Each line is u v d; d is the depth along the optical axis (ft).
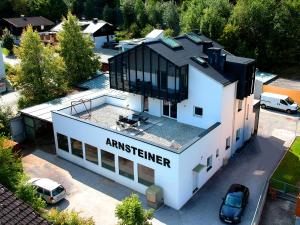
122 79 104.47
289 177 93.91
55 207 84.38
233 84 95.86
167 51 96.17
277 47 184.65
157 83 96.32
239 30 190.80
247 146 113.09
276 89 148.56
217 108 92.48
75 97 127.85
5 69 200.54
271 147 111.96
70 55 152.25
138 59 98.12
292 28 181.88
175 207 82.84
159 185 84.28
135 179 89.35
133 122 97.40
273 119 133.80
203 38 117.80
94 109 113.09
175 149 79.05
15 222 43.32
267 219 79.66
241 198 81.05
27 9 336.90
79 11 339.77
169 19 256.73
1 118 117.60
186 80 94.68
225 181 93.61
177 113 100.68
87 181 95.14
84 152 100.07
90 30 247.91
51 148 113.70
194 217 80.18
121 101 114.11
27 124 118.01
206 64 97.14
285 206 83.97
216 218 79.77
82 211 82.99
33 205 70.85
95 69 159.43
